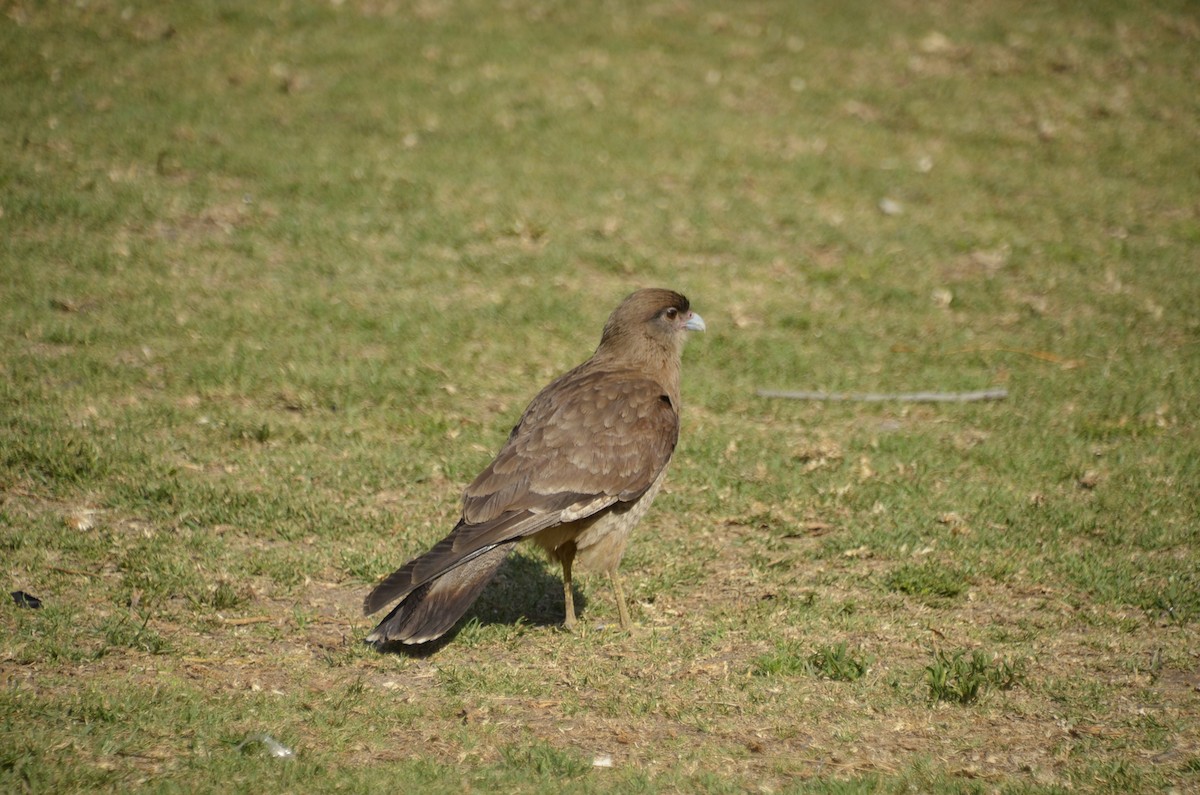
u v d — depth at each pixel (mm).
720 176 21172
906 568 10906
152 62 23000
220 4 25203
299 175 19875
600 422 9641
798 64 25250
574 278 17906
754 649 9625
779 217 20094
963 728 8547
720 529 11805
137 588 9992
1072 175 22188
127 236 17734
